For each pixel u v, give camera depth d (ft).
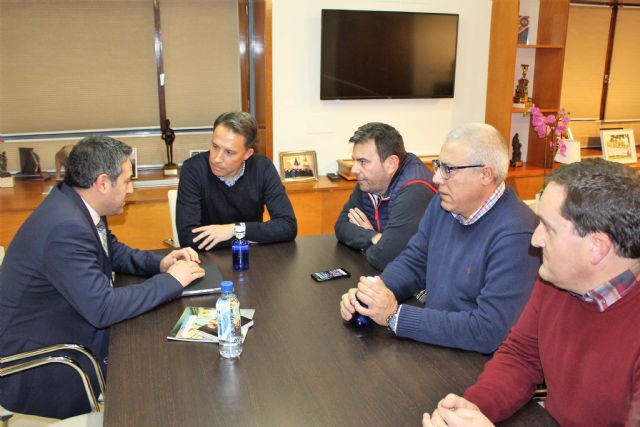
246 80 13.51
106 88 12.86
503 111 13.94
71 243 5.04
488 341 4.51
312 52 12.96
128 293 5.17
